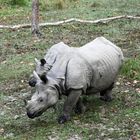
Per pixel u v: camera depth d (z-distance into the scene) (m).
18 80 10.43
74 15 18.62
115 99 8.68
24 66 11.50
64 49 7.62
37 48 13.37
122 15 18.03
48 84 7.27
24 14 19.61
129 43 13.52
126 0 22.20
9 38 14.95
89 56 7.68
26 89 9.78
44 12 19.97
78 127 7.52
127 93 9.02
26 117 8.16
